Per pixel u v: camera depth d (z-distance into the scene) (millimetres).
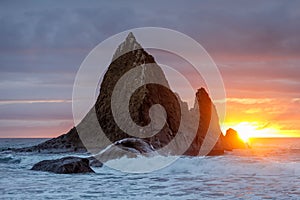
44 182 25672
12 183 25188
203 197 20734
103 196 20828
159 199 20141
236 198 20438
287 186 24141
